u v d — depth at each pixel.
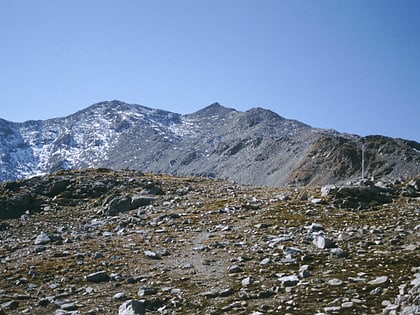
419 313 20.47
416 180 50.91
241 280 29.23
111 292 29.25
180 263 33.56
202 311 25.25
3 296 29.36
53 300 28.44
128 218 48.69
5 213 54.62
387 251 32.00
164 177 74.75
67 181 64.62
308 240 35.84
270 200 50.88
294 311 23.92
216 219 44.94
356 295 25.05
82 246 39.16
